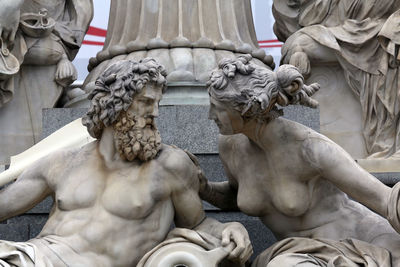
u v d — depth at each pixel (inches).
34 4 551.2
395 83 522.9
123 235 359.3
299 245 364.2
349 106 540.4
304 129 369.4
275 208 377.4
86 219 360.5
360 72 533.6
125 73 360.5
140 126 362.0
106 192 362.9
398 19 521.0
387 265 351.6
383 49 525.3
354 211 379.2
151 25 538.6
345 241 364.8
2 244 345.7
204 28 535.2
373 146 527.8
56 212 367.9
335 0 545.3
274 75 355.9
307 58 539.2
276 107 363.3
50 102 542.3
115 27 550.3
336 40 534.0
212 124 482.6
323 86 544.4
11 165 458.0
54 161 373.4
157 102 364.8
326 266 350.6
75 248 355.3
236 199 399.5
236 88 351.6
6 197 372.2
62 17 562.9
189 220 371.6
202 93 509.4
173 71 512.7
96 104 364.2
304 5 553.0
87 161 370.9
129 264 358.3
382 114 527.5
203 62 517.0
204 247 355.9
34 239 360.5
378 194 361.1
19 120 539.5
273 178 371.6
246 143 377.7
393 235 369.1
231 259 353.7
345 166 363.6
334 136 538.9
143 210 360.5
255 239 425.1
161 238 364.5
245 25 551.8
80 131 469.7
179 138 481.7
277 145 367.9
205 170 464.4
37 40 539.5
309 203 373.4
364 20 534.6
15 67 523.5
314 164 365.1
